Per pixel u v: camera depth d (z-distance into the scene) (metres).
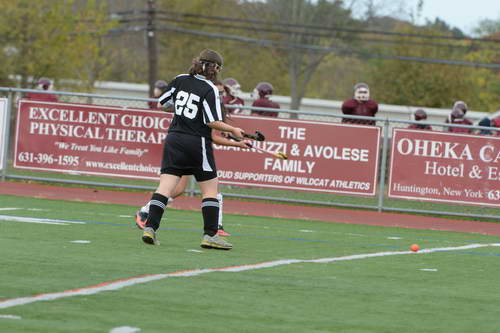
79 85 119.06
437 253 29.34
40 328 14.29
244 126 46.16
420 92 159.25
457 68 161.00
